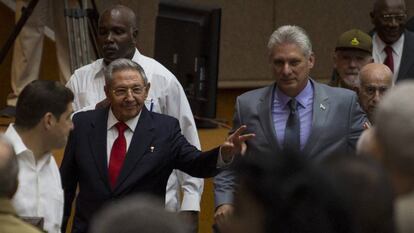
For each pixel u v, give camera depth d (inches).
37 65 796.0
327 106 482.0
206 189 617.9
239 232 227.8
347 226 223.0
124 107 478.3
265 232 226.1
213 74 666.2
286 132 478.0
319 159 243.3
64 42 784.9
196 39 657.6
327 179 227.0
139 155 475.5
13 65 792.9
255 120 485.4
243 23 945.5
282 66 480.4
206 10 658.2
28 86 430.3
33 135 429.1
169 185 535.2
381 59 650.8
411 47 651.5
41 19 790.5
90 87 560.1
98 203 476.4
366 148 275.7
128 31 558.3
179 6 660.1
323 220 223.5
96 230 224.2
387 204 227.8
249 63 947.3
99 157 479.8
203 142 655.1
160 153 476.7
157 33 664.4
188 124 553.6
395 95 272.1
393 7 642.8
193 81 662.5
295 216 224.4
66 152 486.9
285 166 230.1
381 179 229.3
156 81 551.5
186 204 533.6
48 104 426.3
